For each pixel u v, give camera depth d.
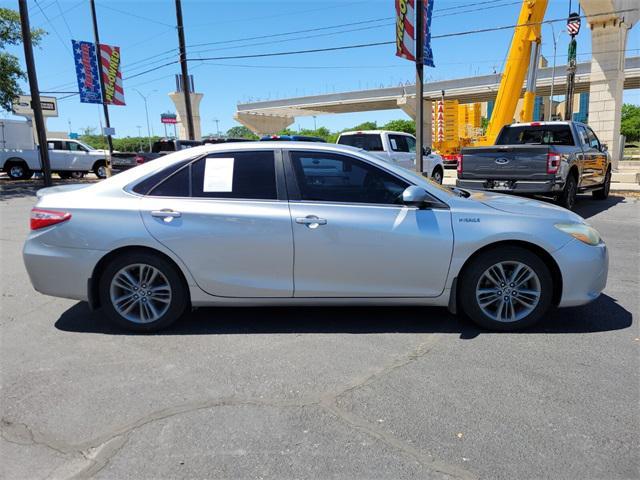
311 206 4.34
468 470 2.62
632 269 6.60
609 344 4.15
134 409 3.25
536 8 15.64
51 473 2.65
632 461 2.68
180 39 23.06
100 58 25.03
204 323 4.74
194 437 2.94
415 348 4.11
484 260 4.35
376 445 2.84
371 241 4.28
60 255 4.38
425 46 14.41
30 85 17.70
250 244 4.31
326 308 5.09
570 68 22.25
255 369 3.78
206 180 4.45
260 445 2.86
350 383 3.55
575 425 3.00
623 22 26.61
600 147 13.67
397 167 4.52
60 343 4.32
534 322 4.41
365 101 63.94
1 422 3.12
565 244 4.29
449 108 37.91
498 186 10.43
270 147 4.49
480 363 3.82
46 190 4.83
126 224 4.34
